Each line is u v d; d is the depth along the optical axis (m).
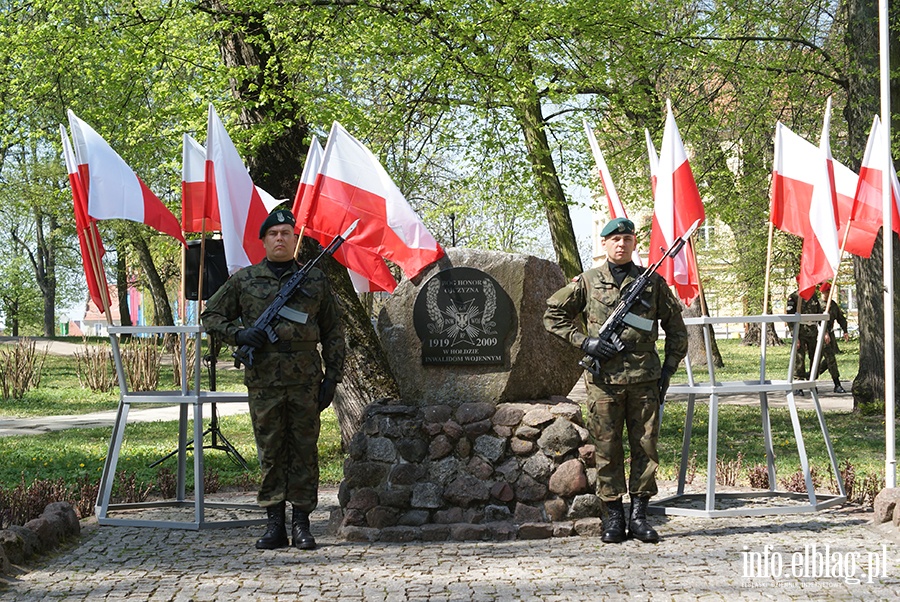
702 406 17.59
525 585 5.23
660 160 7.68
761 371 7.49
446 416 6.85
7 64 14.95
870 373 14.80
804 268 7.65
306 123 12.47
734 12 15.86
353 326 11.55
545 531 6.54
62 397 20.91
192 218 7.69
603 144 17.69
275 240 6.49
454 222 22.02
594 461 6.78
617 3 14.41
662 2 16.92
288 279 6.49
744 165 17.53
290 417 6.39
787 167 7.68
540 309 7.11
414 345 7.03
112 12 13.81
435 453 6.76
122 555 6.12
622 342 6.33
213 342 9.23
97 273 7.36
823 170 7.48
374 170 7.42
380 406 7.01
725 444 12.18
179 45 13.13
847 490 7.98
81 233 7.46
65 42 13.44
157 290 34.94
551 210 17.80
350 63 14.66
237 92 12.03
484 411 6.82
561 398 7.32
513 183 15.80
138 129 13.62
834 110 17.41
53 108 16.84
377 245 7.30
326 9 12.36
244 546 6.41
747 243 27.81
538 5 13.76
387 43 13.20
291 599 5.00
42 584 5.34
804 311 19.22
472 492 6.68
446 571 5.60
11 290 53.41
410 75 13.96
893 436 7.25
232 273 7.23
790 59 16.05
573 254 17.67
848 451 11.22
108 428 14.99
